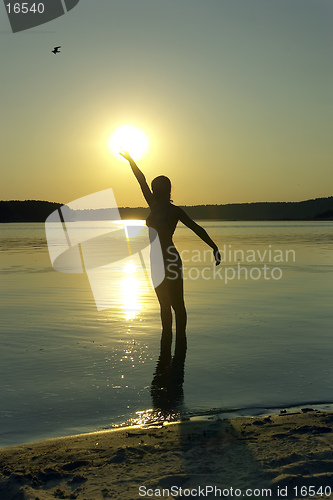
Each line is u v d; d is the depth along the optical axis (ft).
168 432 11.53
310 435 11.05
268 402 13.73
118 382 15.49
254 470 9.32
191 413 12.96
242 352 18.90
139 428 11.94
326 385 15.12
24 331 22.67
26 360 17.92
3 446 11.03
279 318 25.57
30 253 79.97
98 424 12.29
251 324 24.07
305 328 23.12
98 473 9.40
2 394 14.47
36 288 37.78
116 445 10.84
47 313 27.25
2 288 37.73
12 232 212.43
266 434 11.21
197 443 10.76
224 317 25.90
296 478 8.84
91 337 21.45
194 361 17.75
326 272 48.78
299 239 120.26
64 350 19.29
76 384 15.34
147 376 16.07
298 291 35.50
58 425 12.24
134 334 22.08
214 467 9.50
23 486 8.98
